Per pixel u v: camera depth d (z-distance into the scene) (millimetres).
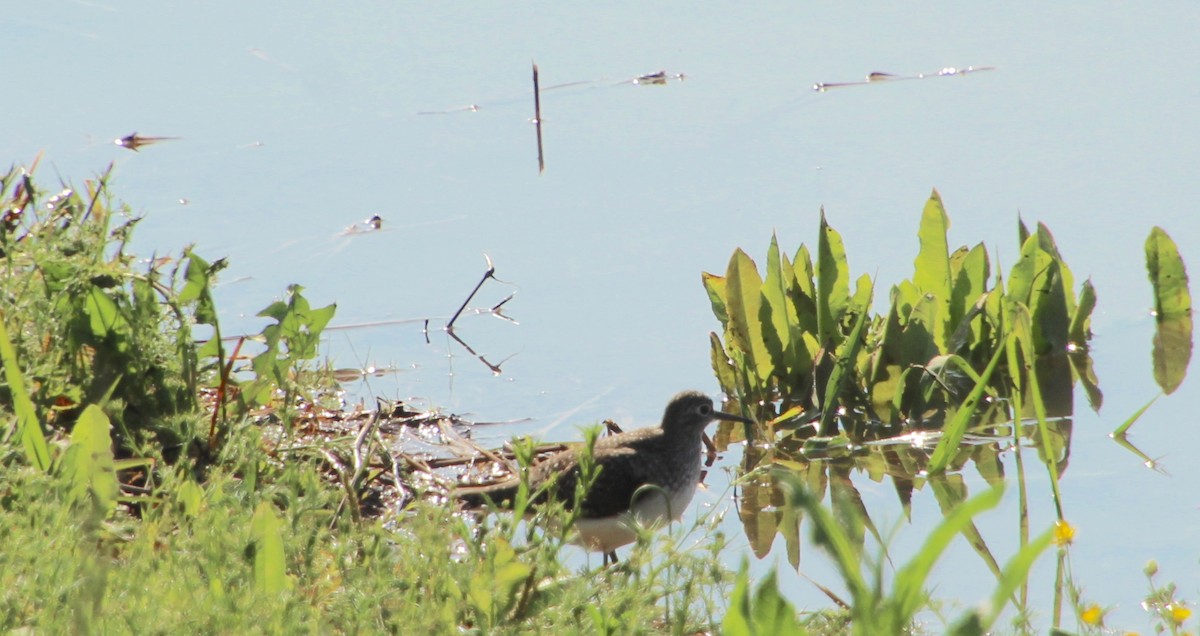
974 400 12602
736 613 5469
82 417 8570
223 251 16828
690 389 13016
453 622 7008
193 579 6754
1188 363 14992
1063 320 15172
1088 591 10242
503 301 16281
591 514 11953
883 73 22672
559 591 7477
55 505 7566
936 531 4539
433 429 13500
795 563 11305
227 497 7820
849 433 13992
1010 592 4590
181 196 18203
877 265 16203
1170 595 8867
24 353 10750
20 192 12906
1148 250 15586
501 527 7371
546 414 13953
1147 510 11766
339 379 14523
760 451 13711
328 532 7855
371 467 12430
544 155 19953
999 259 15438
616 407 14117
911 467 13117
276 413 12180
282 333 11453
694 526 8602
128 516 9016
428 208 18453
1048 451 11031
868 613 4609
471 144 20422
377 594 6883
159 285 11203
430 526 7418
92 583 6262
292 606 6582
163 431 10938
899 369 14195
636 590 7129
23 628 6203
